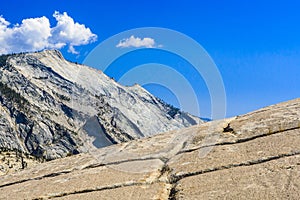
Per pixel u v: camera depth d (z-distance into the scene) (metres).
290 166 11.20
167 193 11.62
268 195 9.82
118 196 11.62
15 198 12.93
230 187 10.75
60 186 13.34
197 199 10.42
